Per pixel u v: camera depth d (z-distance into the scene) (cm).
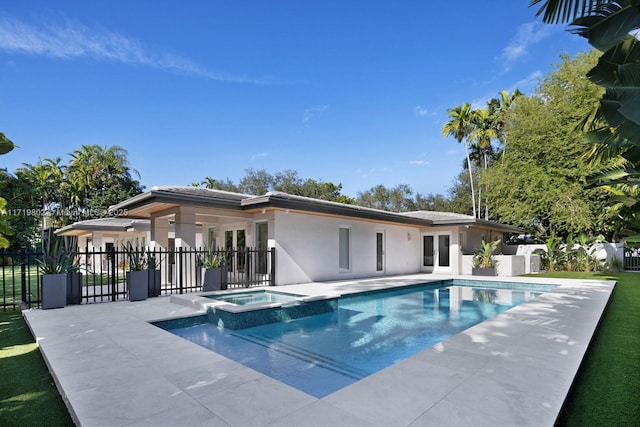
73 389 358
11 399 366
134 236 2311
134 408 316
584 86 1936
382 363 530
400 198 4234
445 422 286
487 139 3050
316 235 1420
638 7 276
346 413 303
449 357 448
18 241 3397
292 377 473
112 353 478
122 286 1345
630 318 728
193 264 1343
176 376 393
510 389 350
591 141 516
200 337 673
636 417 314
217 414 304
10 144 576
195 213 1207
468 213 3694
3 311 859
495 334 560
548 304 831
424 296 1222
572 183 2000
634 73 291
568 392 347
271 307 783
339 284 1312
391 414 300
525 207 2106
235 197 1336
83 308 826
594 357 483
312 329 739
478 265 1734
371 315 889
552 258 1969
